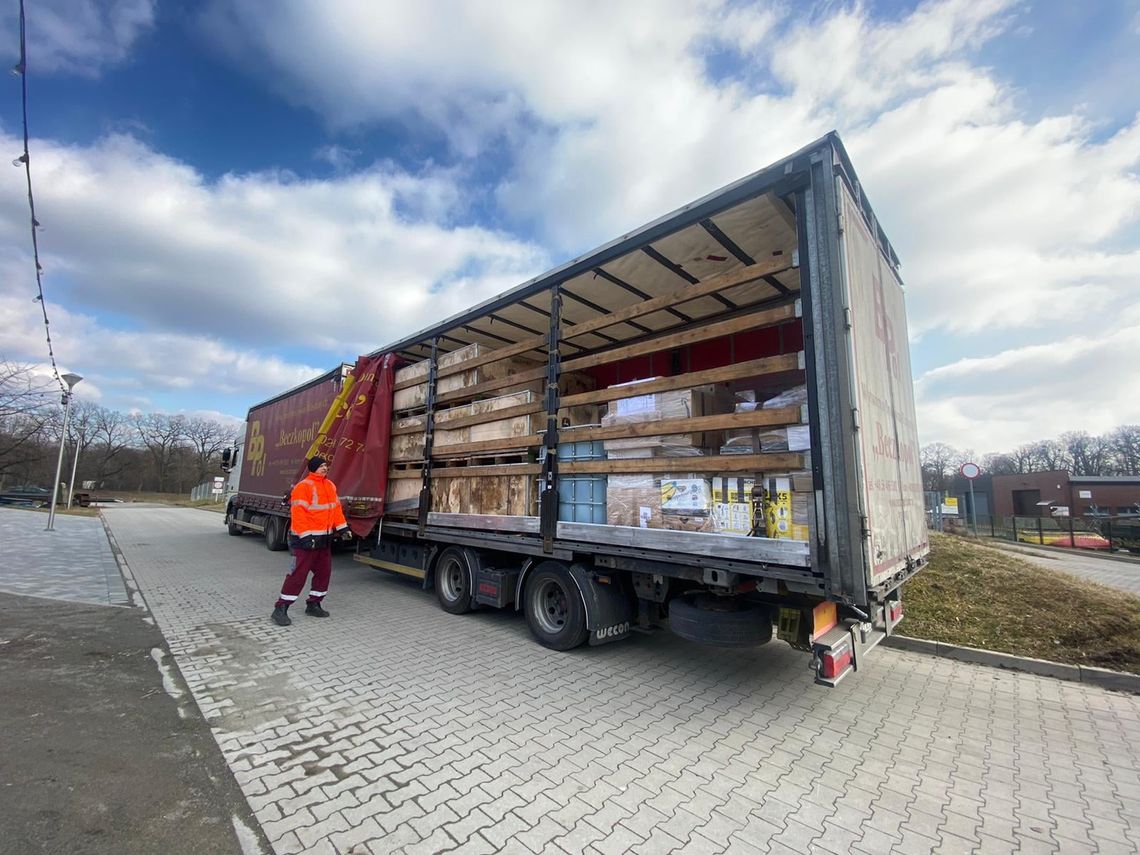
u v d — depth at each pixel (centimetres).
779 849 242
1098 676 461
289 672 452
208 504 4278
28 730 331
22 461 3300
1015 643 532
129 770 292
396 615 656
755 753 332
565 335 511
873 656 536
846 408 320
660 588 456
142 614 631
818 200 347
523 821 257
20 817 246
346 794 276
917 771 314
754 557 350
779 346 587
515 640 557
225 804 264
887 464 386
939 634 564
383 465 774
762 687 443
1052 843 250
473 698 407
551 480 507
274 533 1222
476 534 609
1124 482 3369
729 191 399
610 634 490
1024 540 2105
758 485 359
